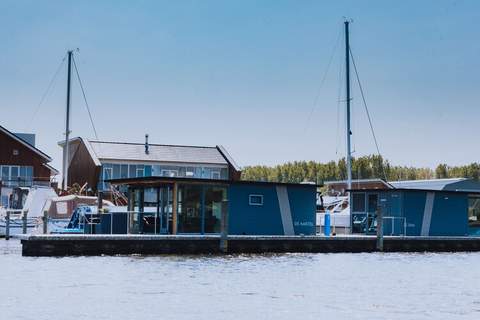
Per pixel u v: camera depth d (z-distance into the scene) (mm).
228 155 73000
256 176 149250
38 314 20672
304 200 43125
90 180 66312
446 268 35469
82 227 42031
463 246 46719
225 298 24094
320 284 28109
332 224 49812
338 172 144875
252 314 21344
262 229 41438
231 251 38625
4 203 64562
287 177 148375
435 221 47250
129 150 69000
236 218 40625
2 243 45062
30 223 47188
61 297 23594
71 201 48375
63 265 32125
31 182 66312
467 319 21141
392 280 30000
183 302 23078
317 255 40062
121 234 38594
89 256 35812
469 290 27281
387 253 42906
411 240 44562
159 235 37062
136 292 24906
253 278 29250
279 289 26469
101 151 67688
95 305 22219
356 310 22297
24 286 25891
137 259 34875
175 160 69750
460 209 48625
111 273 29656
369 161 144750
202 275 29719
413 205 46281
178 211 38594
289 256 38906
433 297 25297
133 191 41062
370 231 46812
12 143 66188
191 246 37656
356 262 37125
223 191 40156
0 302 22484
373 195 47188
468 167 163625
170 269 31359
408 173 155375
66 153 61688
